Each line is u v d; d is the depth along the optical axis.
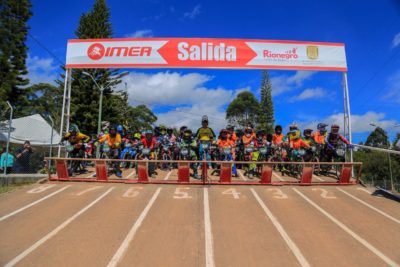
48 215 6.90
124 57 11.37
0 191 9.07
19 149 13.84
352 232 6.16
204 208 7.48
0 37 28.75
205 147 10.59
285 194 8.89
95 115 29.47
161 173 11.46
